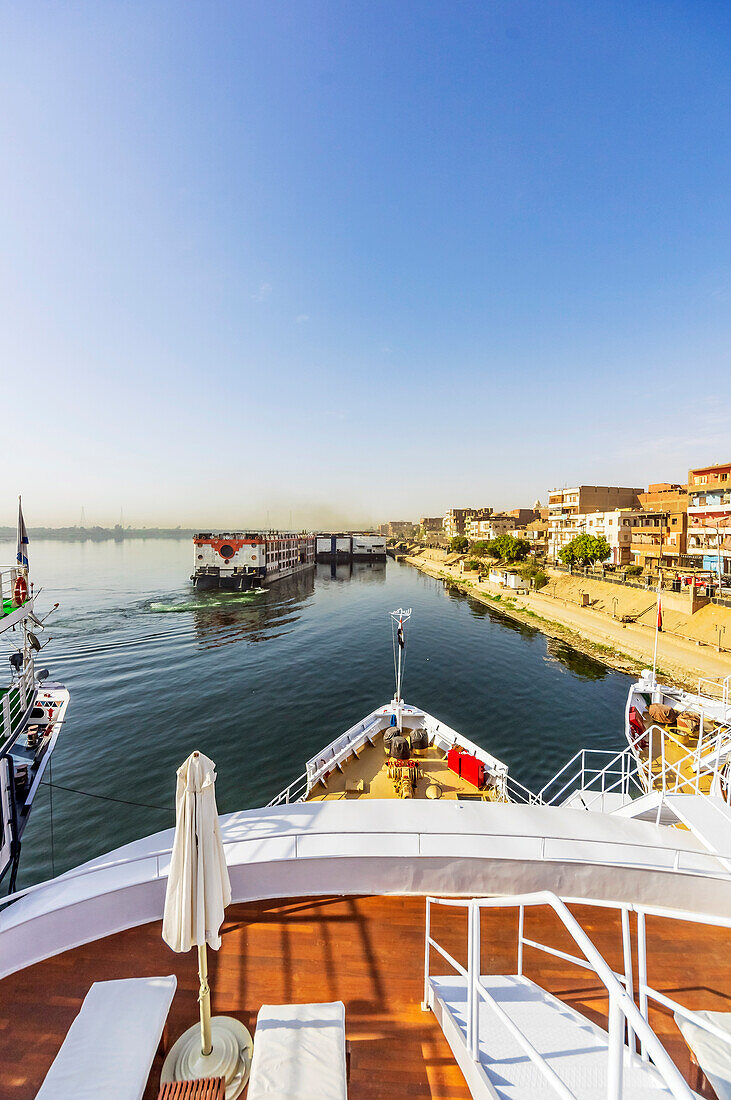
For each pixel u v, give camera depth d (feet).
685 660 118.01
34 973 17.81
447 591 270.26
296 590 270.26
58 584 281.95
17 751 47.32
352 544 504.43
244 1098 13.41
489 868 21.48
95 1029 13.39
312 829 22.91
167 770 67.97
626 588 174.81
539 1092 10.98
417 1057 14.69
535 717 89.71
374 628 167.94
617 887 21.36
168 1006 14.30
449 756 44.50
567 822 23.98
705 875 20.89
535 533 364.58
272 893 21.48
